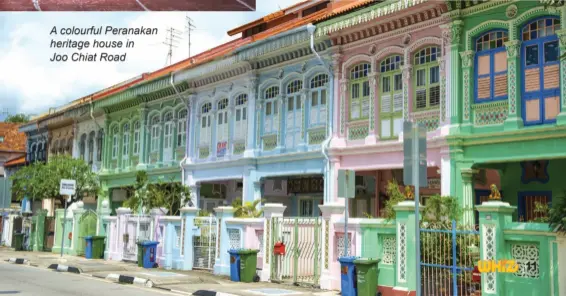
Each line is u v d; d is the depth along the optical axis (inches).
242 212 792.3
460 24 629.0
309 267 613.6
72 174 1198.3
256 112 898.1
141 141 1162.6
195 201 1019.3
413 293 494.0
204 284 630.5
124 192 1302.9
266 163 873.5
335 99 768.9
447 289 478.9
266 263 658.2
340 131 761.0
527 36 587.2
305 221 621.6
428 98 668.1
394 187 589.6
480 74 620.7
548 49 569.6
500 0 595.5
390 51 705.0
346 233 530.0
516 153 579.5
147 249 812.6
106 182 1280.8
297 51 824.9
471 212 595.5
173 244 808.9
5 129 2245.3
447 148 628.4
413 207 504.4
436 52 664.4
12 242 1357.0
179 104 1072.2
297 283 618.5
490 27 608.4
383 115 716.0
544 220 456.1
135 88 1167.6
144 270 773.9
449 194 620.4
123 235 930.7
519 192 648.4
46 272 767.7
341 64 766.5
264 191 912.9
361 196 827.4
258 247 680.4
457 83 627.8
